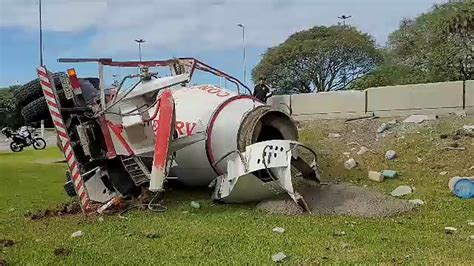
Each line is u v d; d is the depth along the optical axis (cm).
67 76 954
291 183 861
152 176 902
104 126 948
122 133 942
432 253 613
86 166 964
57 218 870
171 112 912
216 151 967
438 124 1339
